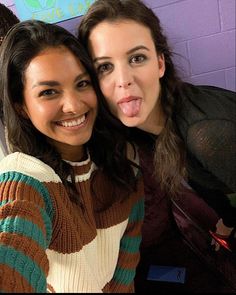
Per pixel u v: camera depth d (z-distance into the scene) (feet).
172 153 3.09
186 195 4.59
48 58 2.33
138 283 4.51
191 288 4.34
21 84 2.44
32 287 1.68
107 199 3.03
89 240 2.73
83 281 2.70
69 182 2.67
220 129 2.77
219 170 2.91
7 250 1.76
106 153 3.04
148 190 4.54
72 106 2.41
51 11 4.55
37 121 2.46
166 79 3.04
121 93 2.62
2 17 3.64
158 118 3.23
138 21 2.63
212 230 4.41
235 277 4.17
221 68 4.79
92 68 2.58
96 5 2.67
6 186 2.19
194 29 4.58
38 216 2.11
